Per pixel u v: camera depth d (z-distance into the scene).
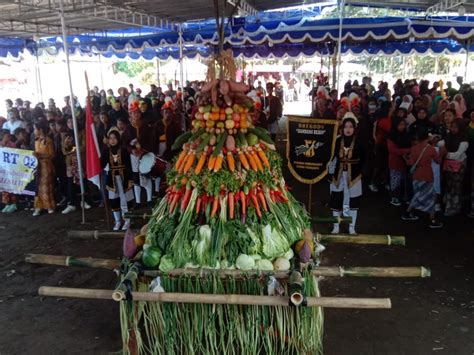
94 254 5.88
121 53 17.55
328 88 14.15
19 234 6.80
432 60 32.69
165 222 3.38
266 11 13.16
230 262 3.07
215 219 3.21
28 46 15.32
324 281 4.92
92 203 8.38
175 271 3.08
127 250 3.32
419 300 4.43
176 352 3.22
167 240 3.23
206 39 11.94
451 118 7.06
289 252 3.23
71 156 7.77
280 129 17.33
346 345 3.68
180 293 2.91
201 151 3.36
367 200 8.23
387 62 34.06
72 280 5.13
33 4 9.30
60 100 21.36
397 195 7.82
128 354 3.23
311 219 4.34
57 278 5.19
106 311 4.39
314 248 3.52
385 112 9.02
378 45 15.98
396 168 7.65
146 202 8.15
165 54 17.58
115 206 6.56
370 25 10.06
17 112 9.72
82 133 7.88
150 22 12.16
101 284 5.01
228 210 3.24
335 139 5.57
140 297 2.88
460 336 3.78
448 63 32.28
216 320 3.16
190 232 3.19
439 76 29.39
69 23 12.59
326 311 4.27
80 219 7.48
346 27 10.28
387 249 5.79
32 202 8.57
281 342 3.16
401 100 10.76
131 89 16.30
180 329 3.16
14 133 8.58
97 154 6.26
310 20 10.88
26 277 5.22
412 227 6.63
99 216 7.62
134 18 11.53
